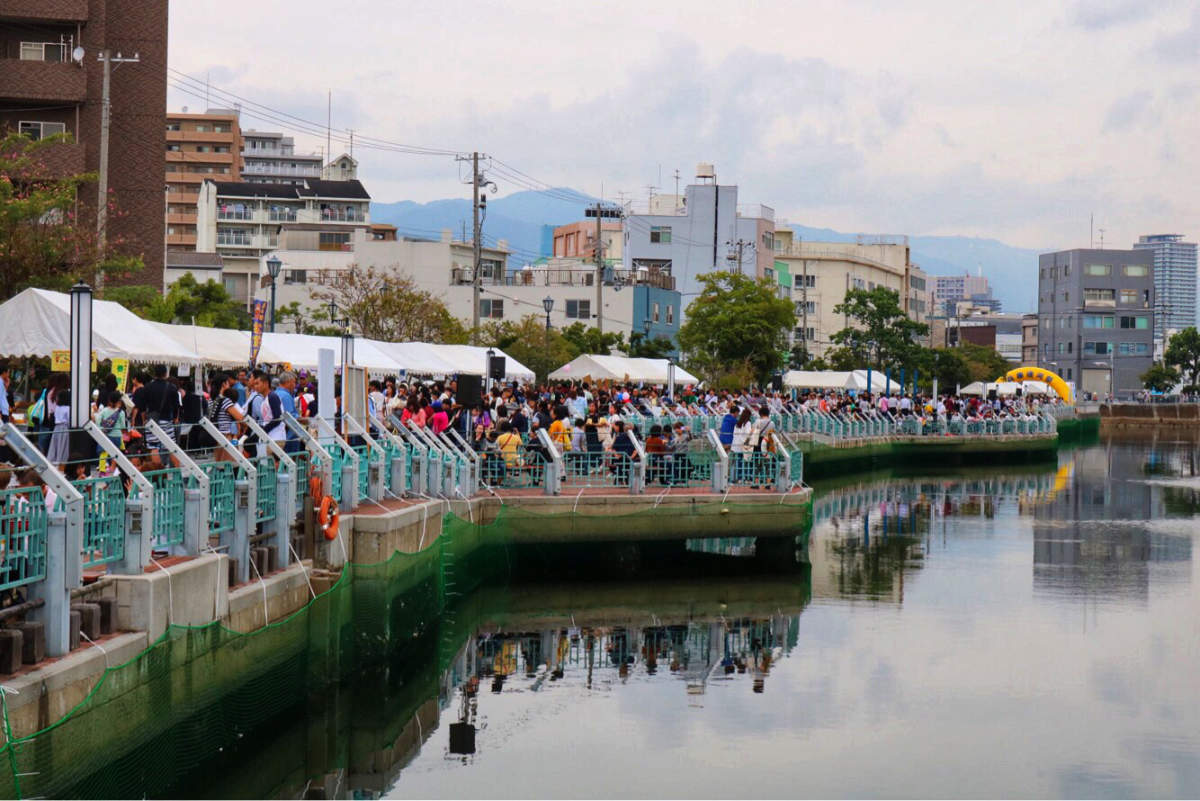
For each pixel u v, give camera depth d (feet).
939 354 365.81
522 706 63.46
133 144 159.94
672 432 114.01
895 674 70.38
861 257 449.06
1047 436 223.10
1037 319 525.75
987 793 51.75
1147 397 439.63
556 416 99.45
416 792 50.75
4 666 34.42
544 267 324.39
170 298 154.40
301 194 363.56
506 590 89.86
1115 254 462.60
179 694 42.73
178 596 42.68
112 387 59.98
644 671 70.64
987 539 123.24
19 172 119.96
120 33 159.94
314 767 54.29
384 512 64.69
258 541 53.52
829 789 51.90
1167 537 125.90
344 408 68.54
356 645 61.21
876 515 142.00
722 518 93.35
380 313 203.10
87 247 113.19
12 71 147.84
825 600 90.84
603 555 94.02
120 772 38.65
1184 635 80.48
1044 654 74.95
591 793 50.78
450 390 101.81
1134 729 60.64
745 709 63.10
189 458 46.73
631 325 288.10
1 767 32.32
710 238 359.46
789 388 241.55
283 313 236.02
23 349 63.16
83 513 37.91
